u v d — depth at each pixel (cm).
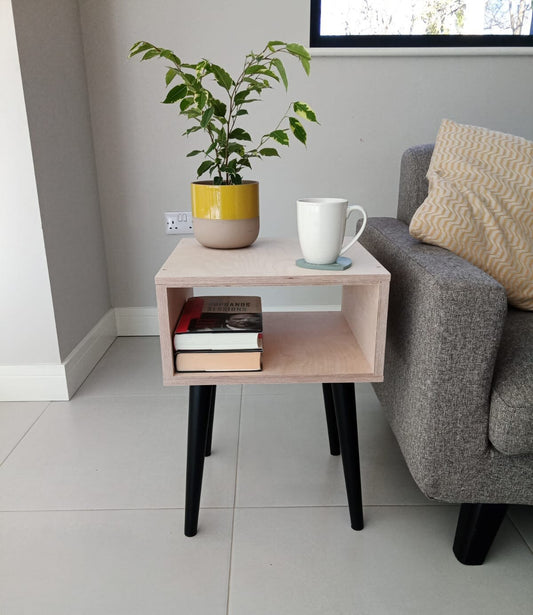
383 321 94
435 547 104
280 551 103
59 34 165
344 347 108
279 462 132
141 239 208
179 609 90
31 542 105
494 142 123
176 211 205
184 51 188
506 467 92
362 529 109
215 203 105
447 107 195
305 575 97
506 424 86
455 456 92
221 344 95
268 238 123
